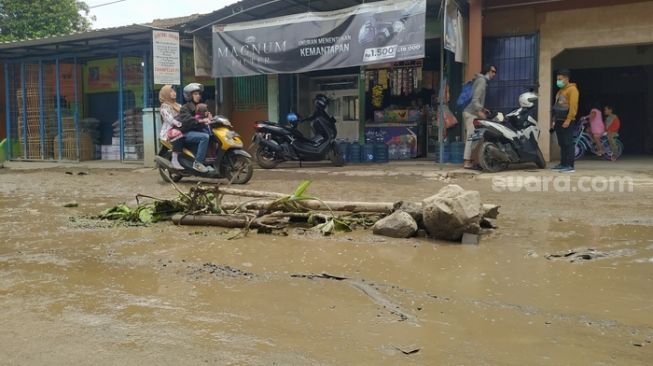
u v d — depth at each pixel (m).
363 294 3.26
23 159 15.94
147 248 4.52
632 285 3.33
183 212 5.69
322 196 7.25
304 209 5.38
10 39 21.72
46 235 5.10
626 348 2.46
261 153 11.36
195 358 2.43
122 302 3.20
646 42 10.63
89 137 15.79
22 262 4.13
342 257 4.12
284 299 3.20
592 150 12.71
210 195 5.86
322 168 11.27
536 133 9.85
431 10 11.66
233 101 14.70
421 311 2.97
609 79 15.45
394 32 10.15
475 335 2.64
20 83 16.17
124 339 2.66
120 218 5.82
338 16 10.70
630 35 10.72
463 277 3.56
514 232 4.87
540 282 3.43
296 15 11.16
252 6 11.84
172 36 11.68
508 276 3.56
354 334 2.67
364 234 4.91
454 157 11.55
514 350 2.46
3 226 5.55
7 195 8.14
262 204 5.42
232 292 3.35
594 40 10.98
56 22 23.50
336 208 5.28
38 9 22.92
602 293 3.20
